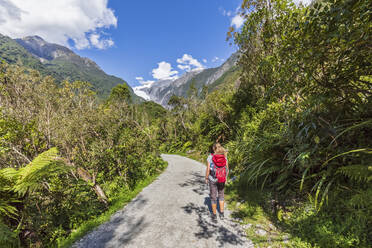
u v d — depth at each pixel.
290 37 2.63
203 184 6.91
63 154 5.41
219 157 3.82
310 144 3.39
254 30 4.80
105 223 3.93
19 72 5.19
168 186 6.93
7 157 4.04
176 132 31.67
